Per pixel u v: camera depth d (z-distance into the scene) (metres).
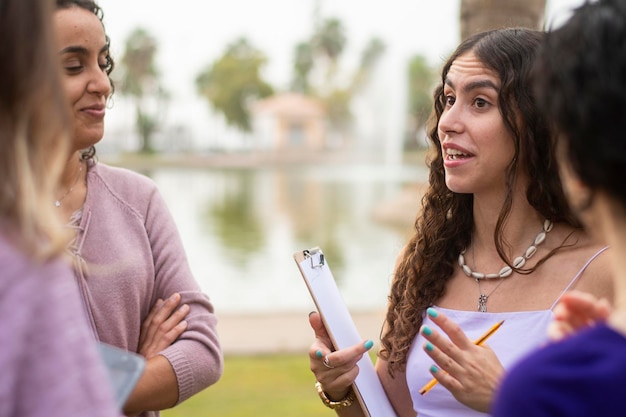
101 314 2.02
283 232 17.17
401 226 17.64
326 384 2.04
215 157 68.25
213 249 14.39
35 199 1.02
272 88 82.50
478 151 2.01
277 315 7.03
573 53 1.06
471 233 2.16
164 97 79.88
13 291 0.97
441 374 1.75
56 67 1.08
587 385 0.96
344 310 2.11
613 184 1.04
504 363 1.90
